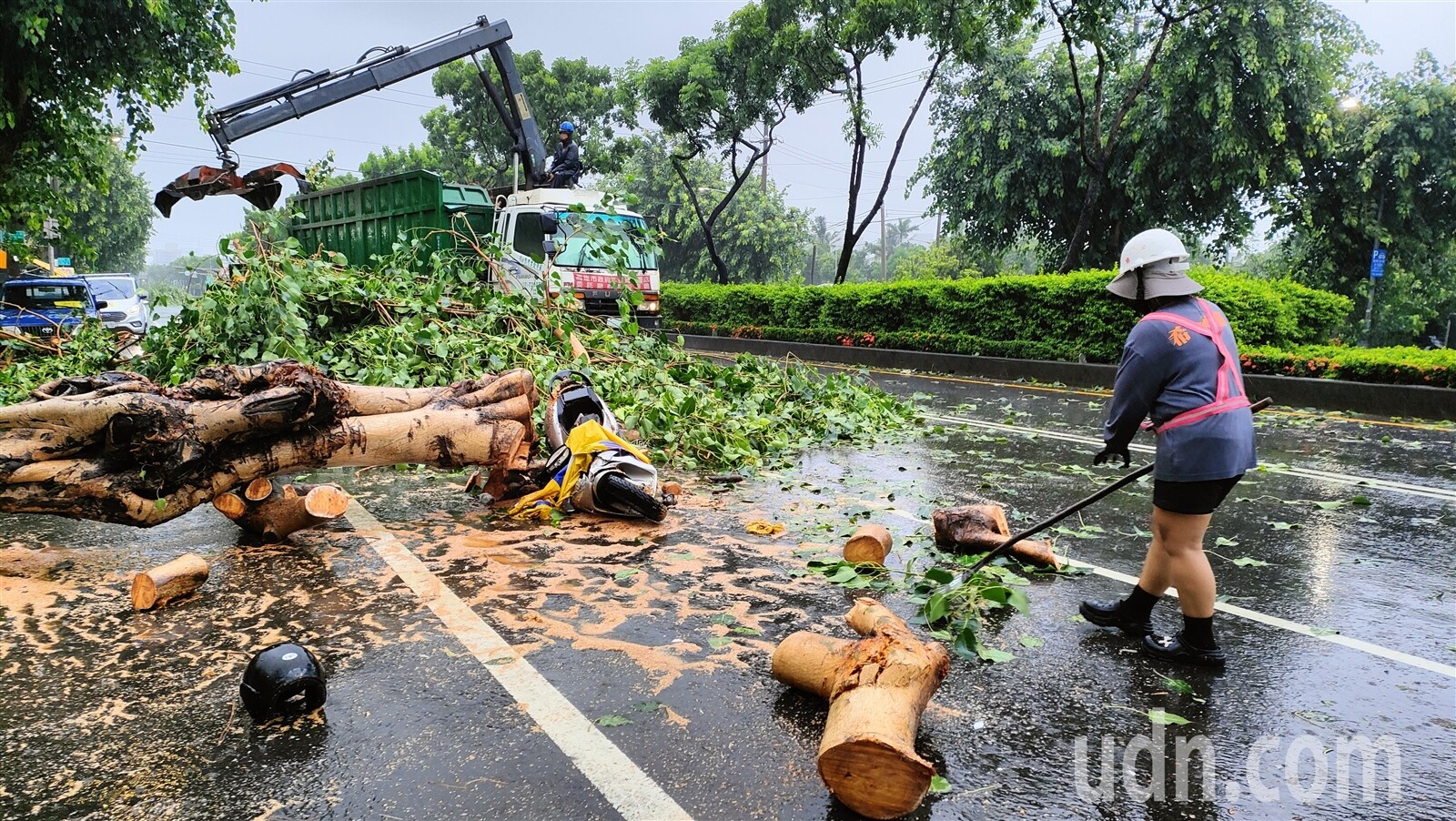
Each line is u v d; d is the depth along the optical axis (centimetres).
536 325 970
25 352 1132
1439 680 372
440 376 837
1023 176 2503
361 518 604
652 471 613
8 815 265
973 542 524
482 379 625
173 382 800
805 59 2441
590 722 321
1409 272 2616
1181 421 371
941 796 281
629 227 1347
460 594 451
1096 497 426
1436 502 700
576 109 4169
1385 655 398
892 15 2230
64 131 1623
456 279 1196
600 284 1398
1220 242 2508
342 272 954
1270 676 374
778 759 297
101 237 4991
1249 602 469
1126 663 386
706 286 2892
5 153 1557
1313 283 2584
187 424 482
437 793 276
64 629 407
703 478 758
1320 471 827
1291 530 616
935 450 927
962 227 2908
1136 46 2238
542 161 1634
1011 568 518
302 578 475
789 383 1059
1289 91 2105
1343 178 2383
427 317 926
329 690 345
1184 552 378
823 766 268
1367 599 473
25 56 1435
